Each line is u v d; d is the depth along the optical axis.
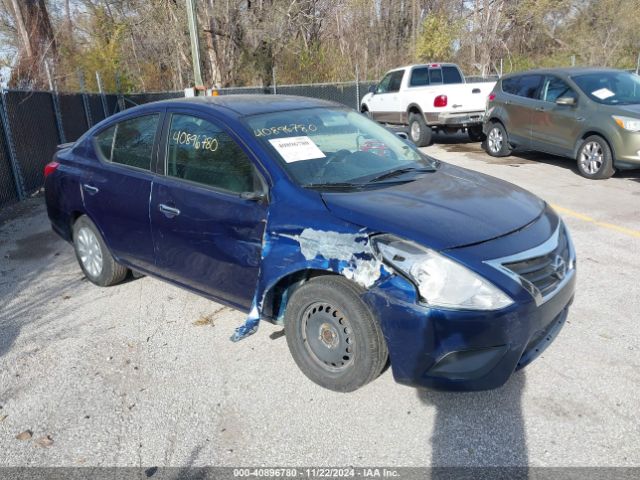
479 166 10.62
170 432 3.11
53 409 3.36
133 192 4.35
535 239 3.18
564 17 30.77
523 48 32.41
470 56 29.77
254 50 22.67
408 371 2.97
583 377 3.45
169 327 4.34
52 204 5.32
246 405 3.32
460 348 2.86
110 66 19.38
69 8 21.25
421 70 14.22
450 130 13.84
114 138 4.73
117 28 21.73
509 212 3.37
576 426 3.02
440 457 2.84
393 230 3.02
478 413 3.17
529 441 2.92
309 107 4.43
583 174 9.21
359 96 21.98
